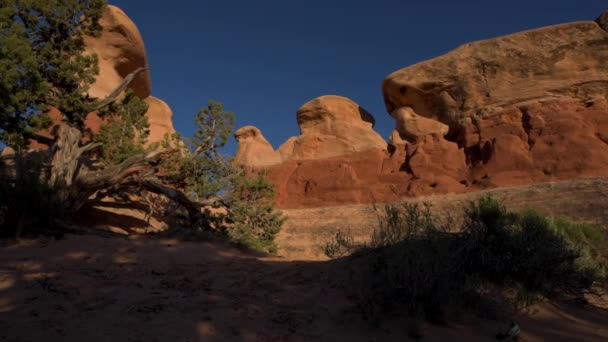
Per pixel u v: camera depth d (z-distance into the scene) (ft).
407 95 133.49
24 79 47.26
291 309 14.93
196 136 66.64
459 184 107.96
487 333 13.88
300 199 139.03
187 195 62.95
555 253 19.04
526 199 82.07
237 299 15.97
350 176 131.75
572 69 105.50
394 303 14.40
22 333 11.98
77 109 51.62
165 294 16.44
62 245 27.91
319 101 160.45
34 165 39.88
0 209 33.71
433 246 15.93
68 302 15.16
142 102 68.74
